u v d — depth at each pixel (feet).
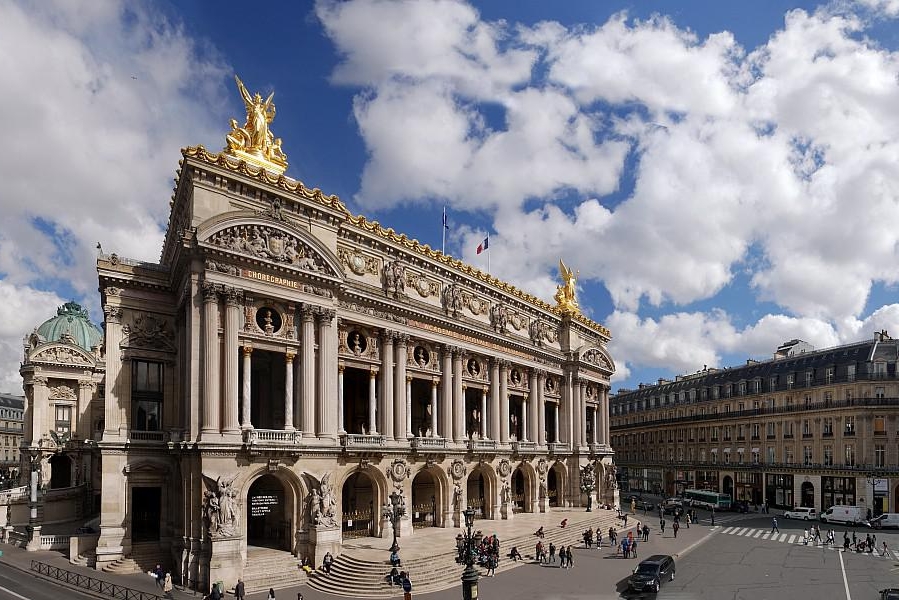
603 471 335.26
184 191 179.42
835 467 342.44
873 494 325.83
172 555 174.81
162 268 193.77
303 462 176.14
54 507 257.75
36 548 206.18
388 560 166.20
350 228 206.59
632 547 204.23
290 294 181.68
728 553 217.56
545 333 304.09
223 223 169.37
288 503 177.99
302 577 165.78
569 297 327.26
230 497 158.81
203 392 163.63
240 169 176.24
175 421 188.65
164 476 182.60
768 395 391.45
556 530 232.12
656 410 489.26
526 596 152.25
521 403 291.79
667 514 342.03
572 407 314.96
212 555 152.97
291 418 178.81
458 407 241.76
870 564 199.11
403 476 208.74
